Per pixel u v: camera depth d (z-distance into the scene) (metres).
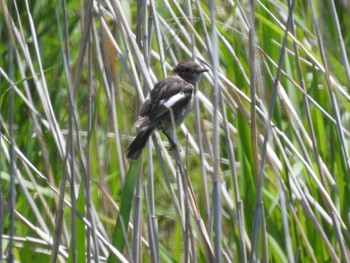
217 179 8.55
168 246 13.27
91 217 9.35
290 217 10.76
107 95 10.69
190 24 10.62
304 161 10.10
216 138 8.41
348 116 11.96
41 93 10.20
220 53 12.66
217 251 8.64
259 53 11.75
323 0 12.15
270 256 10.57
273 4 11.73
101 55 11.84
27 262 10.72
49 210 11.23
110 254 9.27
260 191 8.97
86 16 9.28
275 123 11.16
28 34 12.88
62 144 9.84
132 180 9.15
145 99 10.19
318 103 11.25
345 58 10.41
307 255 10.67
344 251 9.76
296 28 12.42
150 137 10.12
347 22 13.38
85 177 9.36
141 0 10.21
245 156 10.41
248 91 11.42
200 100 12.16
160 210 13.31
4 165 12.16
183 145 13.68
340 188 10.77
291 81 10.45
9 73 9.24
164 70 10.57
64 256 10.26
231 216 10.43
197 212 9.39
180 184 9.95
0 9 12.54
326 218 10.28
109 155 12.60
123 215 9.10
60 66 13.18
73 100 9.03
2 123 10.46
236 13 12.41
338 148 10.96
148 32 10.32
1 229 9.28
